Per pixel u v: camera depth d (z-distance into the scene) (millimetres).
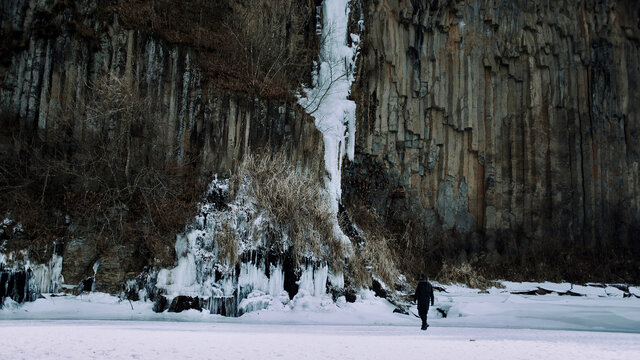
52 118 17578
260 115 20656
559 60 31359
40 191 16578
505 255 28453
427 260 26797
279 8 25953
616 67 32188
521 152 30281
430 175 28453
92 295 15547
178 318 14750
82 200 16750
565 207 30328
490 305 18625
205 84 20078
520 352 8484
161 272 15891
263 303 16203
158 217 17000
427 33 29172
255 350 7996
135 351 7594
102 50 18625
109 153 17734
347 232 21203
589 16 32312
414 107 28250
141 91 19000
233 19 23453
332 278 17797
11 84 17547
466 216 28719
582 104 31469
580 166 30953
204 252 16250
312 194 19203
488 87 30172
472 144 29078
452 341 9953
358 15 27031
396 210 27000
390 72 27703
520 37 30859
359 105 26438
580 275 28250
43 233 15727
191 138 19516
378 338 10297
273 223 17328
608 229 30609
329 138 22078
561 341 10469
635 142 32031
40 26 17922
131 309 15133
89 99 18188
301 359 7227
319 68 26141
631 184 31516
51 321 12562
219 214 16953
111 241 16297
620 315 17656
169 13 21125
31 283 14898
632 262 29438
